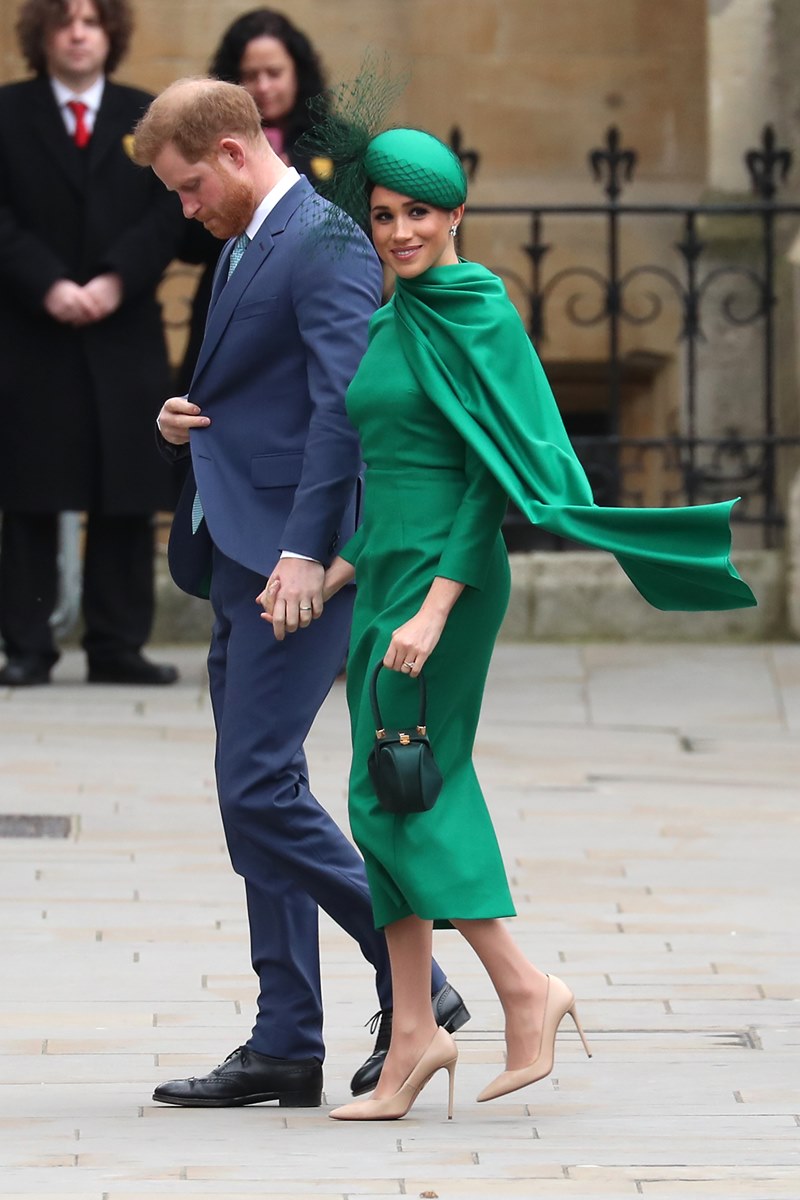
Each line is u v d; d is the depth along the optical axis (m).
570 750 30.36
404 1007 15.87
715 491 40.78
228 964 20.17
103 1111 16.11
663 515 14.54
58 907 21.97
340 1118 15.85
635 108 46.81
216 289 16.69
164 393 33.19
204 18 46.38
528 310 45.94
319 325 15.88
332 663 16.39
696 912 22.22
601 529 14.60
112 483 32.66
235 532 16.20
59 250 32.56
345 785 27.73
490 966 15.70
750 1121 15.82
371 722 15.40
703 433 43.06
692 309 38.72
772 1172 14.48
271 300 16.09
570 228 45.94
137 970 19.92
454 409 14.94
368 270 16.02
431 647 14.91
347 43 46.78
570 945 20.94
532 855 24.52
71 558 36.47
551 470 14.80
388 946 15.87
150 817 25.81
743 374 43.09
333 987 19.59
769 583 38.53
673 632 38.53
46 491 32.59
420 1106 16.30
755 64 41.94
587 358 45.75
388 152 15.16
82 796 26.70
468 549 14.98
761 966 20.31
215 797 26.92
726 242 42.72
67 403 32.59
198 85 16.14
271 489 16.28
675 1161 14.75
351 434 15.81
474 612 15.25
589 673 35.62
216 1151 14.97
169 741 29.98
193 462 16.44
